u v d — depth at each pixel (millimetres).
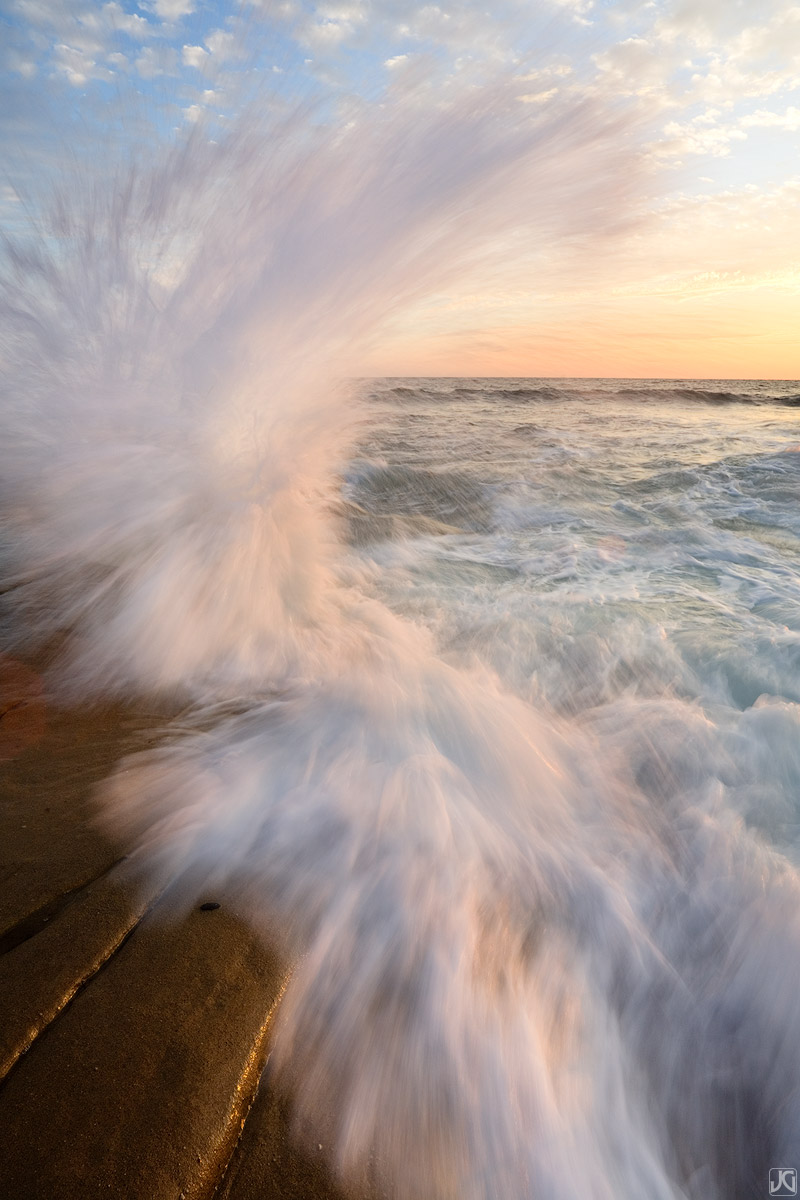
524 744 3207
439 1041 1832
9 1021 1618
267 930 2033
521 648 4316
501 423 19062
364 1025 1837
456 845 2504
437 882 2318
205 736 3100
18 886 2076
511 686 3854
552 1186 1615
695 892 2410
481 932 2174
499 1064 1815
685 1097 1841
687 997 2068
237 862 2299
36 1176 1328
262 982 1855
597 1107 1790
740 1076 1894
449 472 10156
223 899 2133
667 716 3479
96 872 2168
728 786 2965
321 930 2070
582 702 3721
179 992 1774
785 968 2145
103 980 1786
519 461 11633
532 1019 1945
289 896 2178
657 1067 1896
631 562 6391
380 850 2422
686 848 2613
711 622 4719
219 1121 1501
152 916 2031
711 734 3295
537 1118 1730
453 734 3217
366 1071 1732
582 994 2047
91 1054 1577
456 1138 1644
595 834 2678
